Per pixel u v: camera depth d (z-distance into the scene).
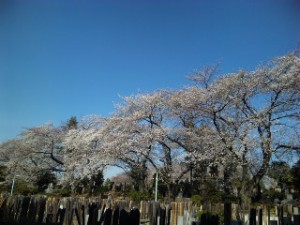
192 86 21.92
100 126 28.09
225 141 18.83
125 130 24.42
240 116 19.61
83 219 8.10
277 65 18.62
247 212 9.22
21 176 36.00
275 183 22.86
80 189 31.88
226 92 19.31
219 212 9.52
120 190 31.67
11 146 37.66
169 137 22.27
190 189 24.66
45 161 36.12
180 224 8.48
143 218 8.97
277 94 18.34
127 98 25.19
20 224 8.19
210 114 20.44
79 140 27.62
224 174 20.80
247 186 17.83
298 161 19.52
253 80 18.66
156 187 22.12
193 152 20.75
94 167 25.55
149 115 23.98
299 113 18.23
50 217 8.66
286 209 9.82
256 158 18.00
